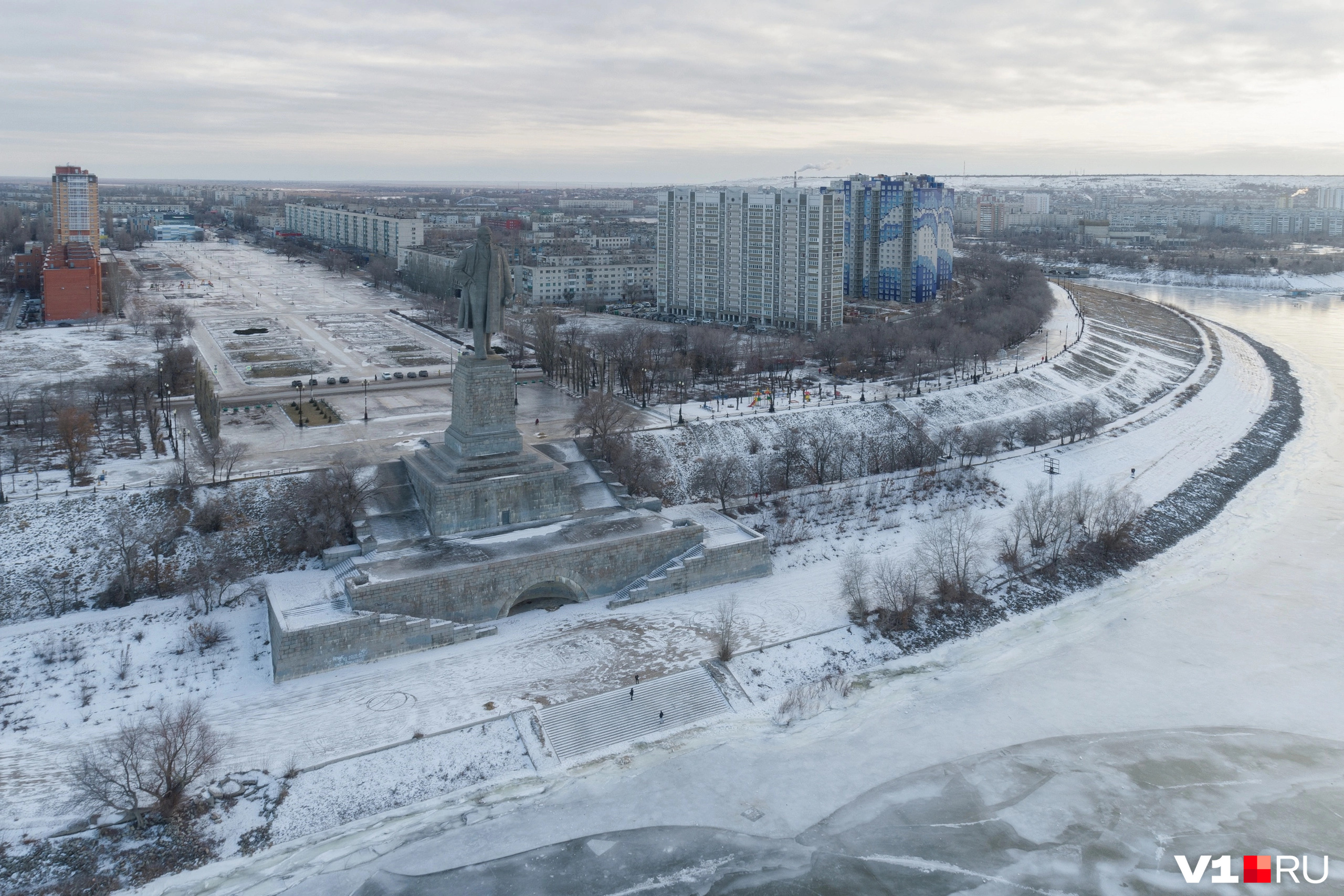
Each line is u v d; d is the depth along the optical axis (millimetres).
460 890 95312
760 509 186625
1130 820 108062
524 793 110688
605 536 156625
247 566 153500
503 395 162500
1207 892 97312
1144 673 139750
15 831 99062
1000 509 195500
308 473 178000
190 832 101062
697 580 158250
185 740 103438
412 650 135750
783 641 142750
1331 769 117500
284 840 101688
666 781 113625
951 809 109562
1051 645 148500
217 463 176250
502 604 145750
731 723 125688
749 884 97062
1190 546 186625
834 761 118312
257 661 130625
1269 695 134125
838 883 97562
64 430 179000
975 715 128625
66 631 134125
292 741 115188
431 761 113750
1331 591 166375
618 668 133375
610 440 190500
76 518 160000
